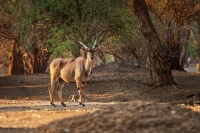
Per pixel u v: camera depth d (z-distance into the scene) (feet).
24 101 247.70
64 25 301.84
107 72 357.82
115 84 288.30
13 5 312.50
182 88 264.11
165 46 364.79
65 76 206.90
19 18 318.86
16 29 343.26
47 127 106.63
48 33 325.83
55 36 306.35
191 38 531.50
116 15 307.58
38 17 310.04
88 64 204.44
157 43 263.90
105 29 317.83
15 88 299.79
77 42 299.79
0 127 127.85
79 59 207.00
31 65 409.49
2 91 292.20
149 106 109.09
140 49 337.52
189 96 240.73
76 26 298.35
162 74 265.34
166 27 360.07
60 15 310.04
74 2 302.66
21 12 312.50
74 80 207.00
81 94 207.00
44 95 279.49
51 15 308.60
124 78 312.71
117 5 314.14
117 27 314.96
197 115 108.17
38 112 177.88
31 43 347.36
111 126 101.76
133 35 323.57
